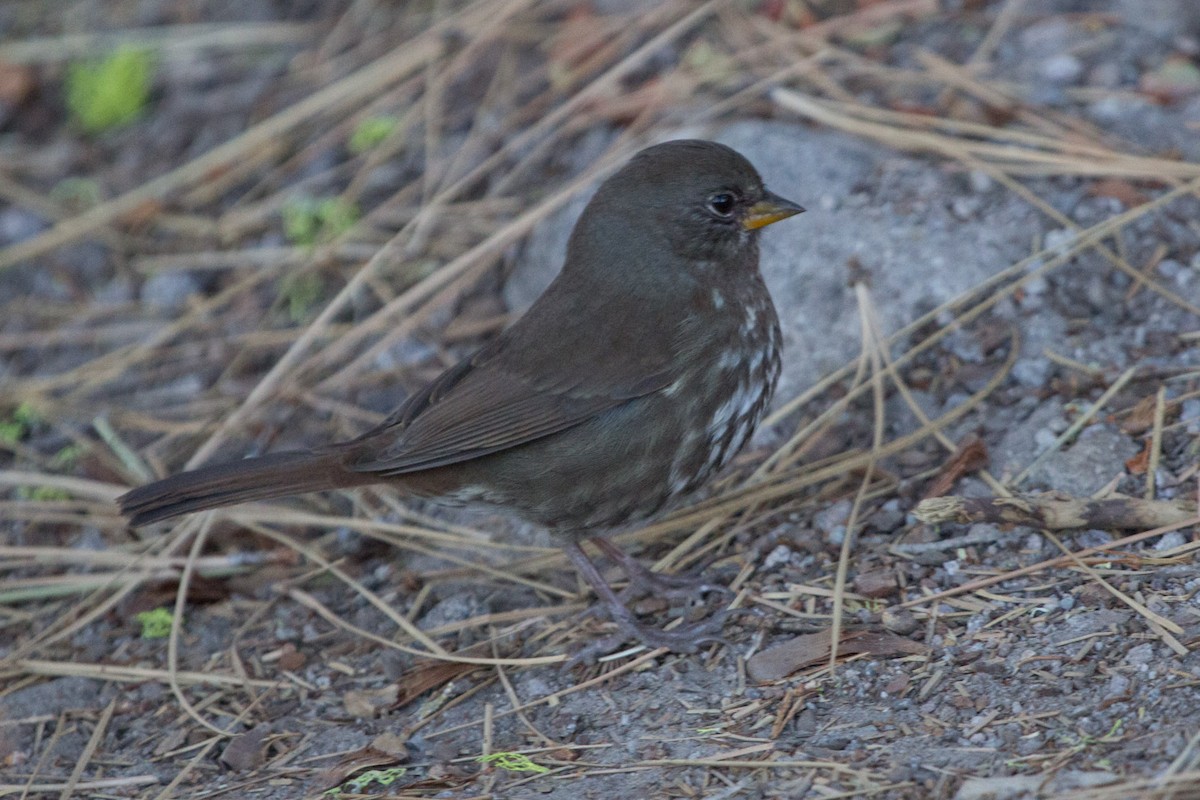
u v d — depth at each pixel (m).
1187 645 7.57
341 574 10.14
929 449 9.82
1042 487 9.18
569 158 12.74
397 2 14.86
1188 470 8.95
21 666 9.71
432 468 9.13
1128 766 6.79
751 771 7.46
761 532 9.69
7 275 13.45
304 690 9.19
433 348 11.87
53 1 16.06
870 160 11.52
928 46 12.62
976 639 8.11
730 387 9.18
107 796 8.45
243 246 13.19
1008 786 6.81
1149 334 10.05
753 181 9.27
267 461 9.15
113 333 12.72
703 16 13.41
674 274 9.16
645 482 9.11
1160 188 10.90
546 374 9.02
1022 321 10.37
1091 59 12.09
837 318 10.77
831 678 8.11
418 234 12.48
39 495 11.43
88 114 14.78
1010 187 11.09
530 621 9.45
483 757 8.12
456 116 13.54
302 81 14.41
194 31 15.22
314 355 11.98
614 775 7.68
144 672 9.52
